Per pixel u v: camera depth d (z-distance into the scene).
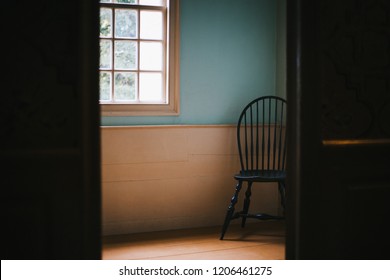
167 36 4.25
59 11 2.02
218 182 4.42
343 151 2.34
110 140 4.05
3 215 1.96
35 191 1.99
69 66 2.03
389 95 2.45
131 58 4.23
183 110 4.32
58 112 2.03
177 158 4.26
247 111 4.51
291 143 2.32
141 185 4.17
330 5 2.32
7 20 1.97
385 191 2.43
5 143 1.98
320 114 2.28
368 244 2.41
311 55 2.26
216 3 4.35
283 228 4.36
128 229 4.16
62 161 2.02
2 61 1.96
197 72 4.34
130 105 4.16
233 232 4.23
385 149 2.41
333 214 2.34
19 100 1.99
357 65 2.38
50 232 2.02
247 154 4.37
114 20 4.15
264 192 4.60
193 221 4.36
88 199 2.05
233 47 4.43
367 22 2.40
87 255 2.05
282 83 4.51
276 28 4.57
